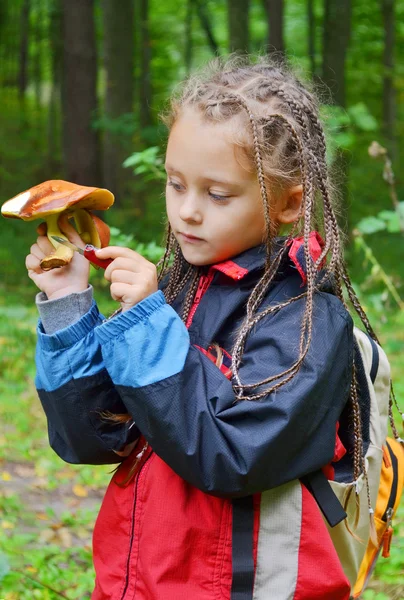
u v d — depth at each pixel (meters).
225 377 1.58
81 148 11.83
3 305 8.73
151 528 1.64
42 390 1.74
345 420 1.85
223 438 1.54
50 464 4.94
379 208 17.03
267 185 1.67
